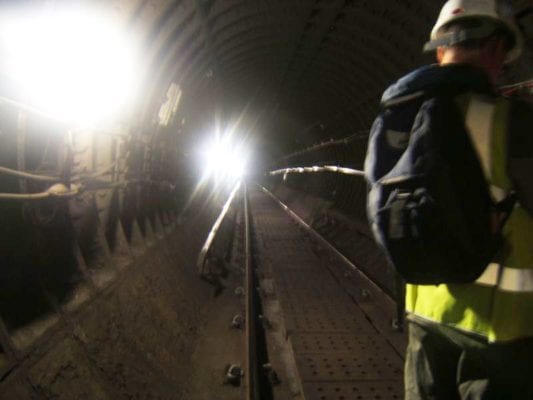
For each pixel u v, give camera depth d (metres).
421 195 1.29
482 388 1.39
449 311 1.45
